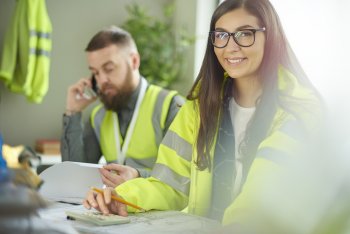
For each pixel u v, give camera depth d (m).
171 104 2.22
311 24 2.51
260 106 1.30
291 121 1.17
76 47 3.65
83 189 1.42
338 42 2.10
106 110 2.29
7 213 0.63
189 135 1.45
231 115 1.43
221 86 1.43
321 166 0.52
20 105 3.53
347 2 2.10
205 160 1.38
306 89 1.26
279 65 1.31
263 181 0.92
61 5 3.60
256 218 0.58
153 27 3.65
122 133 2.24
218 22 1.34
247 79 1.38
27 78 3.22
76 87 2.25
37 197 0.71
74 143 2.22
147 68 3.56
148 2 3.81
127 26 3.64
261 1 1.31
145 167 2.18
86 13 3.66
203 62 1.44
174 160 1.43
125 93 2.22
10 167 0.78
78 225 1.03
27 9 3.23
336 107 0.52
